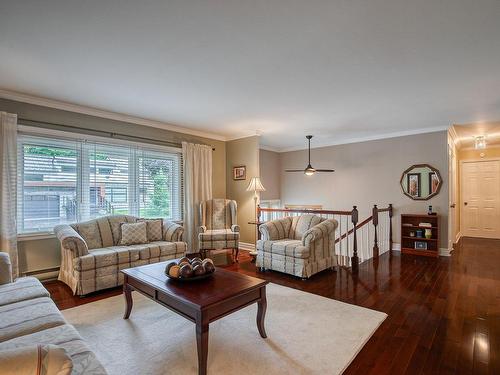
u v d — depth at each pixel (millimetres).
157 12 1890
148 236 4145
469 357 1962
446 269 4195
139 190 4676
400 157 5715
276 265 3971
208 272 2275
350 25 2051
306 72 2848
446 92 3398
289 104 3861
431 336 2244
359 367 1859
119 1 1771
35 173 3627
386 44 2316
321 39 2240
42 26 2037
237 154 5891
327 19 1979
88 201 4078
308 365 1857
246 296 2062
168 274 2244
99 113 4129
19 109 3484
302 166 7316
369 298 3035
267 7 1844
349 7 1845
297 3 1805
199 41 2266
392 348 2076
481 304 2867
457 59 2568
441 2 1796
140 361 1903
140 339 2186
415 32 2137
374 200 6059
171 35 2172
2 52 2418
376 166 6039
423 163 5430
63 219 3842
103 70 2785
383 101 3742
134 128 4578
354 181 6367
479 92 3398
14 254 3342
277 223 4355
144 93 3422
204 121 4773
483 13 1901
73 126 3918
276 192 7672
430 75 2912
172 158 5180
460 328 2369
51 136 3730
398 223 5688
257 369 1817
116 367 1836
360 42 2285
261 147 7215
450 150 5469
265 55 2498
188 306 1809
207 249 4668
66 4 1792
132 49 2385
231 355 1972
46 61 2590
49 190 3734
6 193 3289
